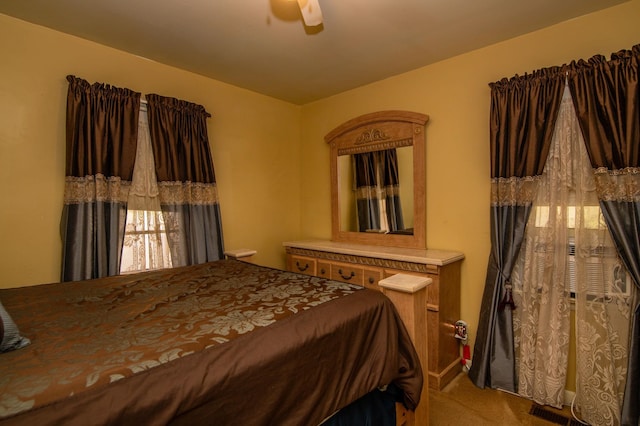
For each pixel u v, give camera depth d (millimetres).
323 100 3432
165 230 2445
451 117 2482
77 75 2131
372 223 2949
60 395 738
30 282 1977
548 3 1788
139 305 1418
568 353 1926
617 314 1751
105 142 2139
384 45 2268
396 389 1517
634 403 1651
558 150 1949
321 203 3498
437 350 2146
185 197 2564
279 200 3473
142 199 2381
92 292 1628
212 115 2875
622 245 1703
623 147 1704
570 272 1924
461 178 2445
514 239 2082
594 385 1787
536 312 2012
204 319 1237
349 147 3109
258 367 990
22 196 1950
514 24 2008
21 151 1941
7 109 1896
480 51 2326
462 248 2447
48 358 915
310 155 3590
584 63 1812
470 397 2055
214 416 883
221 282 1811
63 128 2084
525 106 2037
